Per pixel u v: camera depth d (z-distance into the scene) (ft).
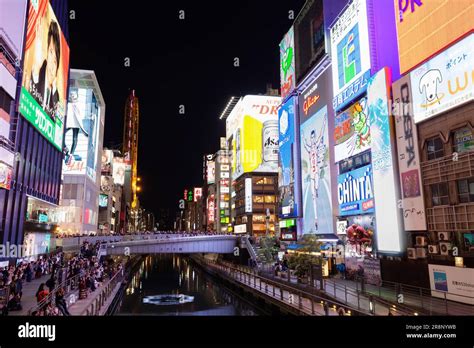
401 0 115.65
